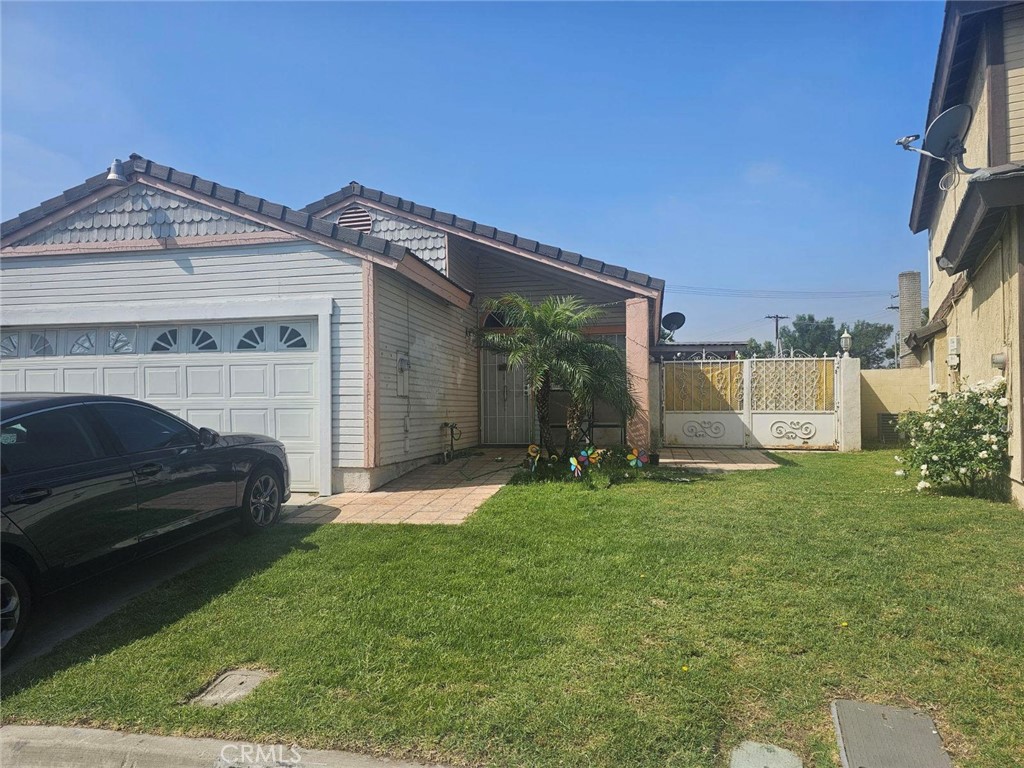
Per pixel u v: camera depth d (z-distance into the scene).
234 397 8.70
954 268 8.47
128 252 8.91
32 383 9.13
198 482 5.46
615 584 4.49
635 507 6.84
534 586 4.52
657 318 12.93
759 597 4.19
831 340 57.38
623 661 3.41
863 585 4.35
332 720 2.98
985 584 4.33
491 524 6.25
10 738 3.00
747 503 6.98
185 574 5.06
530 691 3.15
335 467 8.41
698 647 3.53
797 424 12.80
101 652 3.79
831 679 3.17
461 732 2.86
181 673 3.51
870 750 2.61
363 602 4.36
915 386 14.70
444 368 11.34
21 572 3.95
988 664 3.28
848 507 6.71
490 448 13.23
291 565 5.20
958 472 7.19
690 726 2.82
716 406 13.16
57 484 4.16
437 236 11.48
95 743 2.93
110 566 4.61
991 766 2.51
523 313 9.30
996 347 7.35
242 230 8.67
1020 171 5.59
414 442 9.93
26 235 9.16
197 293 8.75
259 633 3.95
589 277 10.60
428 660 3.49
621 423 12.56
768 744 2.72
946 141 7.02
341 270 8.46
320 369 8.42
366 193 11.79
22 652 3.95
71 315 8.91
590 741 2.76
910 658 3.35
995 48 8.09
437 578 4.77
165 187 8.84
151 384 8.87
